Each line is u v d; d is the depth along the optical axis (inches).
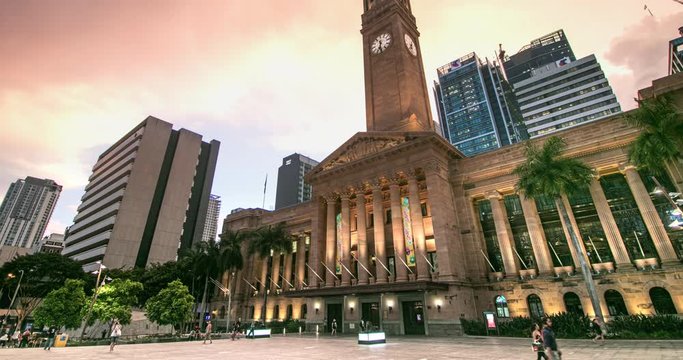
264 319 2242.9
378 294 1779.0
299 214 2659.9
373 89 2588.6
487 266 1739.7
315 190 2267.5
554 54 6614.2
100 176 5300.2
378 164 2000.5
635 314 1234.6
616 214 1482.5
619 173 1518.2
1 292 2733.8
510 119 6550.2
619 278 1363.2
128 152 4815.5
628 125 1485.0
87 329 2175.2
